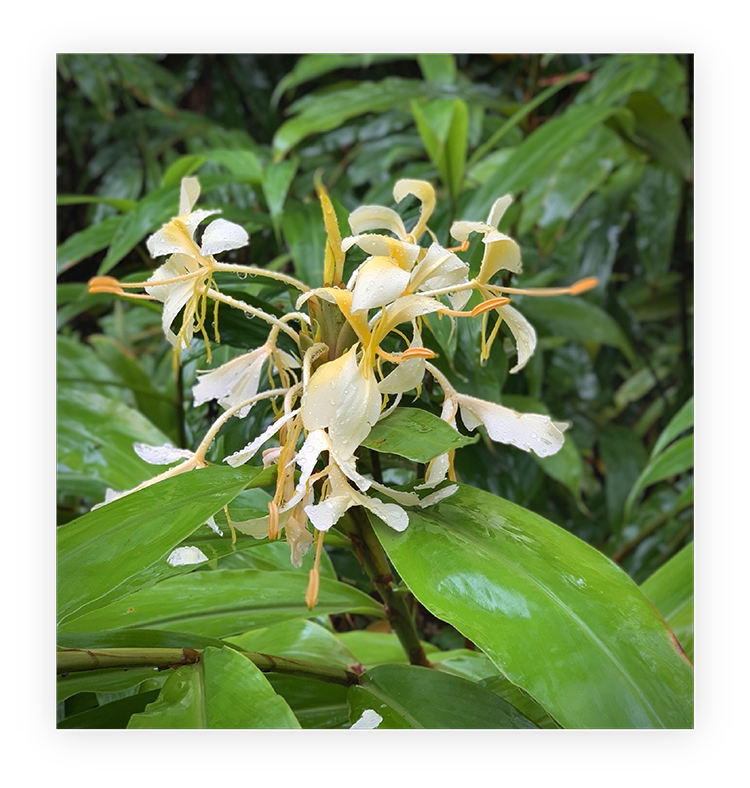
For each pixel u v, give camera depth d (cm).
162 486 36
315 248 73
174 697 34
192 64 148
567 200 108
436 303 35
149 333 143
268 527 35
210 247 36
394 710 38
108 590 33
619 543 119
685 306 129
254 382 42
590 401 138
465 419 39
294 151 138
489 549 35
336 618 82
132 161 140
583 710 29
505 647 31
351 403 34
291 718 32
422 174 114
